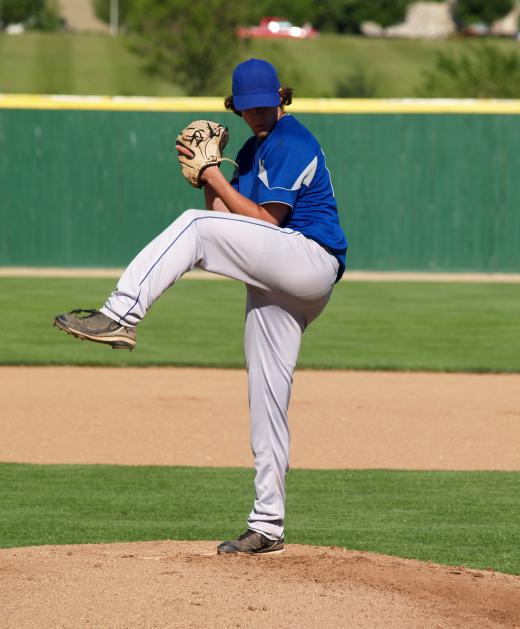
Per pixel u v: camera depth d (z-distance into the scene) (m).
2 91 199.00
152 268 16.23
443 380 45.75
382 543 23.33
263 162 17.41
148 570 17.06
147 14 153.88
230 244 16.64
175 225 16.59
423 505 26.94
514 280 82.31
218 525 24.62
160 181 84.56
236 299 70.19
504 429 36.38
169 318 61.84
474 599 16.89
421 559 22.05
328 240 17.39
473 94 128.12
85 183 84.50
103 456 32.12
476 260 85.19
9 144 84.06
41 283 76.12
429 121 84.12
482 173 84.56
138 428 35.88
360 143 84.25
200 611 15.25
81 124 84.00
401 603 16.23
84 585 16.23
